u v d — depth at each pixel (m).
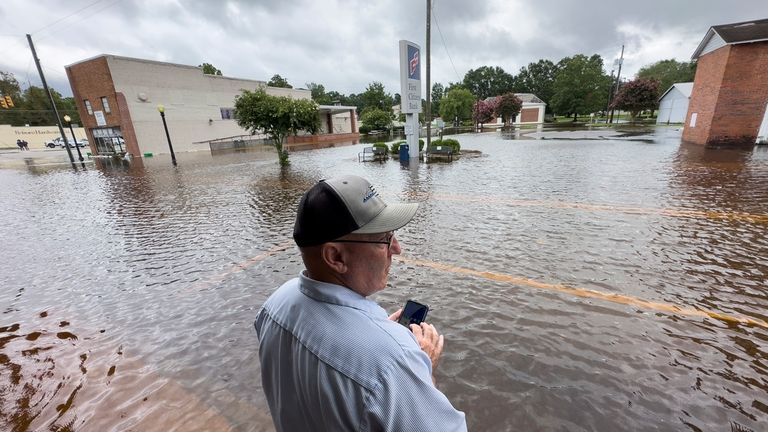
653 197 7.39
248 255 5.36
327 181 0.83
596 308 3.41
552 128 38.56
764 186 7.84
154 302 4.05
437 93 90.88
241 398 2.55
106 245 6.20
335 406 0.70
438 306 3.59
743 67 14.06
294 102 15.59
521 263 4.50
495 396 2.42
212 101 29.70
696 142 16.92
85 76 24.27
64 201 10.38
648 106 42.66
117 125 24.66
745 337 2.91
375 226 0.82
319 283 0.82
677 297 3.54
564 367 2.66
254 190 10.65
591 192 8.12
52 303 4.16
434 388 0.74
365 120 43.59
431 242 5.39
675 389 2.41
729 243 4.81
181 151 27.66
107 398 2.61
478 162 14.25
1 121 54.62
